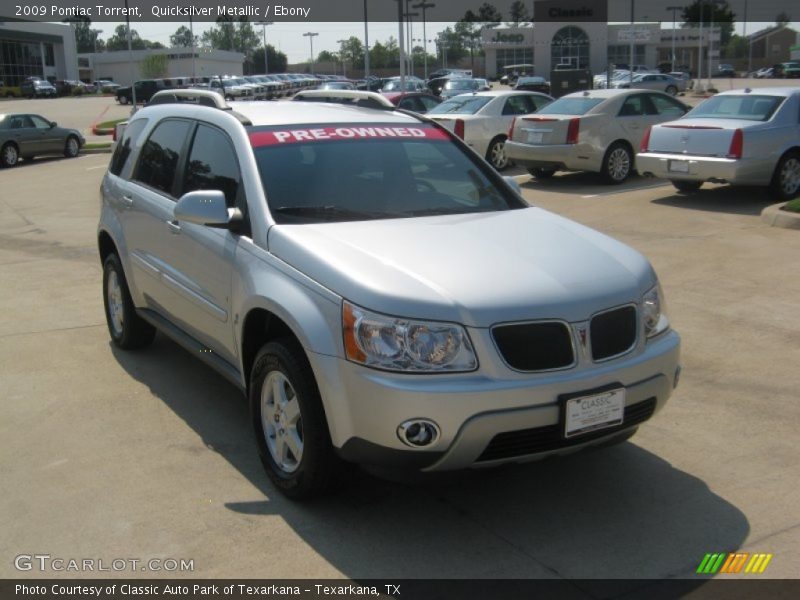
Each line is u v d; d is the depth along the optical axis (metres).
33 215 13.86
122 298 6.26
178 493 4.25
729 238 9.87
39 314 7.56
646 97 15.15
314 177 4.75
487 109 17.14
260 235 4.39
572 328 3.70
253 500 4.19
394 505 4.14
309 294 3.91
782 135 11.77
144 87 54.28
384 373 3.57
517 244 4.21
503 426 3.55
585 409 3.68
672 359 4.07
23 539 3.84
